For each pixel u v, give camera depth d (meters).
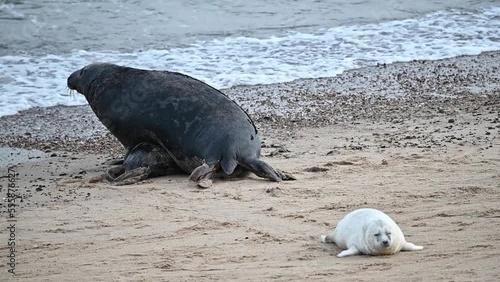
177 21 87.38
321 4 93.69
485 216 36.03
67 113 62.38
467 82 66.31
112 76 49.12
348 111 59.84
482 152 47.41
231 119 46.06
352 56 74.94
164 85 47.62
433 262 29.86
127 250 33.72
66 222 38.06
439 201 38.66
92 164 50.41
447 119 56.12
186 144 45.88
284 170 45.72
